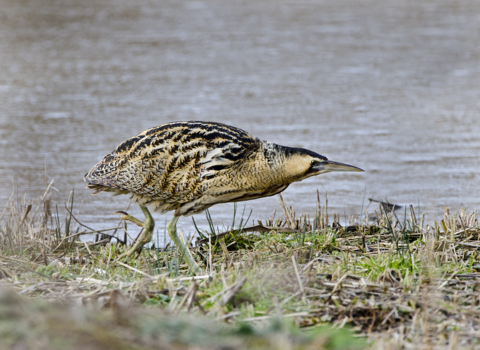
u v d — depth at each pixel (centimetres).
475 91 2256
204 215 1450
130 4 3853
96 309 693
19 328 594
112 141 1827
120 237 1319
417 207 1419
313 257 1039
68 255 1136
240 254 1100
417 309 784
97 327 604
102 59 2708
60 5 3803
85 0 3994
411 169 1619
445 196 1458
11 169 1634
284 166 1103
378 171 1617
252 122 1967
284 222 1286
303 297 801
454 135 1853
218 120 1984
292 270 894
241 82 2406
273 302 779
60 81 2414
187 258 1054
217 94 2266
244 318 751
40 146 1784
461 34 3048
